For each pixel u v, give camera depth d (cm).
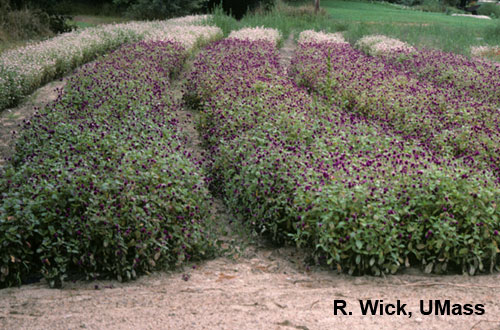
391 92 917
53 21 1925
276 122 676
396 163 546
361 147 617
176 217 480
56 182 471
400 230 457
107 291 424
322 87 1009
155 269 466
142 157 532
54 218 442
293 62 1339
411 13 3675
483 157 654
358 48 1806
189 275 459
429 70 1241
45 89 1123
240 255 503
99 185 464
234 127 708
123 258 440
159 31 1722
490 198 468
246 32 1841
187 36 1598
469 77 1141
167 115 774
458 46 1692
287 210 501
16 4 1947
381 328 352
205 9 3061
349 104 941
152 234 451
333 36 1908
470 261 459
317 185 490
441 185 484
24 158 593
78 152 568
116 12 2898
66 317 373
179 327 354
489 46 1777
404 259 471
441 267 457
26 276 451
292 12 2781
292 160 552
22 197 457
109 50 1520
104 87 838
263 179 530
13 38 1695
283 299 404
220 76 987
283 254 506
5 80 959
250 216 545
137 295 415
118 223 442
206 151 720
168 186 491
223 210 600
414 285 430
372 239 437
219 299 406
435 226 447
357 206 457
